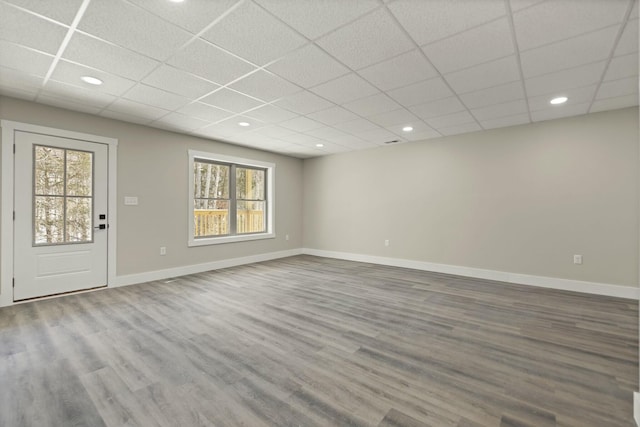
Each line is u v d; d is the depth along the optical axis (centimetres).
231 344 242
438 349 233
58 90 312
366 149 606
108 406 167
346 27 207
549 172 412
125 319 295
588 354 224
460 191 489
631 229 361
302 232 718
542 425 151
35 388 183
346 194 638
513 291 393
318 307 330
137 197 434
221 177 570
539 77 281
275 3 182
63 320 291
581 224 391
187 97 332
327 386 186
